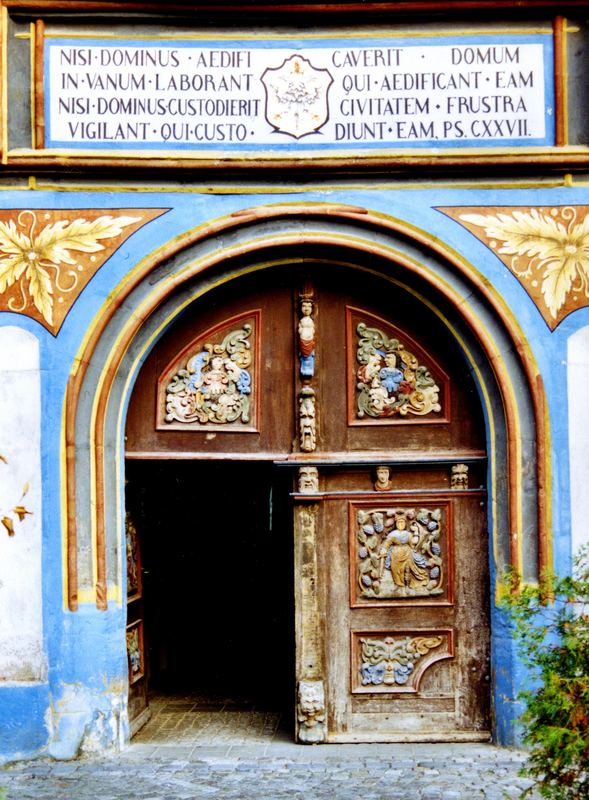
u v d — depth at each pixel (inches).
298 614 297.3
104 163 286.4
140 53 292.7
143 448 297.4
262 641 398.0
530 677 238.4
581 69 292.7
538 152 287.9
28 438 286.7
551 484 286.5
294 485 300.2
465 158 287.9
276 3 289.3
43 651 284.5
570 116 292.0
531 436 288.8
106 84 292.0
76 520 286.4
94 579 285.7
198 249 291.0
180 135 291.3
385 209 290.2
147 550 383.2
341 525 300.5
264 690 362.9
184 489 400.5
